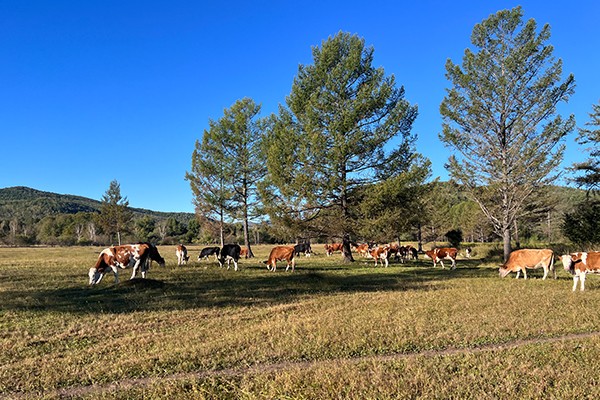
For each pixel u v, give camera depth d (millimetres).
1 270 19625
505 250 24141
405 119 24297
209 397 5207
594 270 12633
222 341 7586
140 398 5258
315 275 17781
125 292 13188
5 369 6402
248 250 32531
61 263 23906
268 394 5133
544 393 4980
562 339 7328
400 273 20188
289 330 8250
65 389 5676
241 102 32938
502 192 24000
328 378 5473
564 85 22094
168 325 9188
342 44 24922
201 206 34125
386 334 7773
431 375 5586
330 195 23656
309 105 23156
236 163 32688
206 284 15188
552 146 22391
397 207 22703
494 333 7789
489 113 23984
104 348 7430
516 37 23297
